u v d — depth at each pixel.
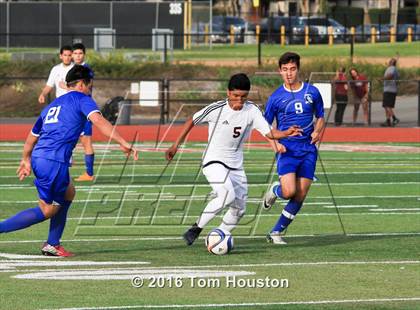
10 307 20.86
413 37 153.00
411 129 68.38
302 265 25.89
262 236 30.94
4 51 122.81
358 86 72.94
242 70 95.12
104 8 135.50
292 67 29.19
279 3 181.88
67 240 29.91
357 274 24.77
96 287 22.91
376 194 41.22
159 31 114.56
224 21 155.38
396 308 21.12
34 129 26.39
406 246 29.08
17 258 26.62
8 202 38.16
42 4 135.50
